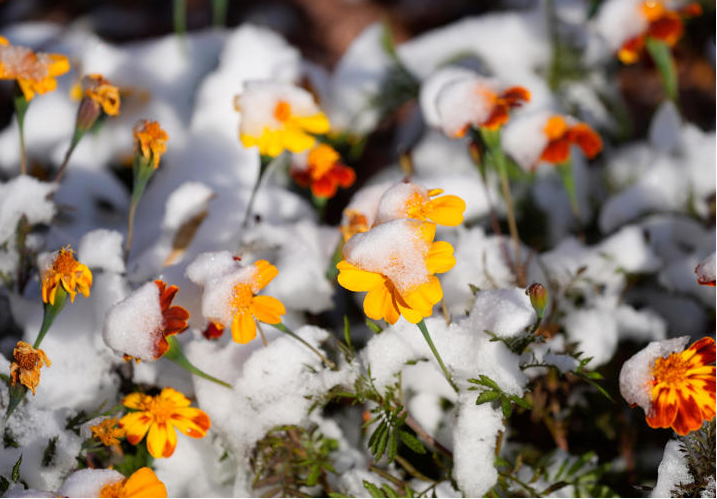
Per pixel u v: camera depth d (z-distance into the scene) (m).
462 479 0.95
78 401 0.98
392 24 1.64
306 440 0.98
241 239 1.04
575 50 1.20
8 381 0.95
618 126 1.20
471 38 1.22
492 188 1.13
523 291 0.95
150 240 1.11
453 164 1.16
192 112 1.24
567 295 1.04
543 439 1.02
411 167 1.18
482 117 0.99
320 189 1.05
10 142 1.20
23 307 1.02
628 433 1.02
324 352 0.98
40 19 1.68
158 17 1.71
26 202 1.02
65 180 1.16
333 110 1.22
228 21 1.69
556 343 1.01
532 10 1.23
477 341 0.94
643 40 1.09
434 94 1.15
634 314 1.05
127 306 0.91
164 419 0.92
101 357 0.99
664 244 1.09
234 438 0.96
